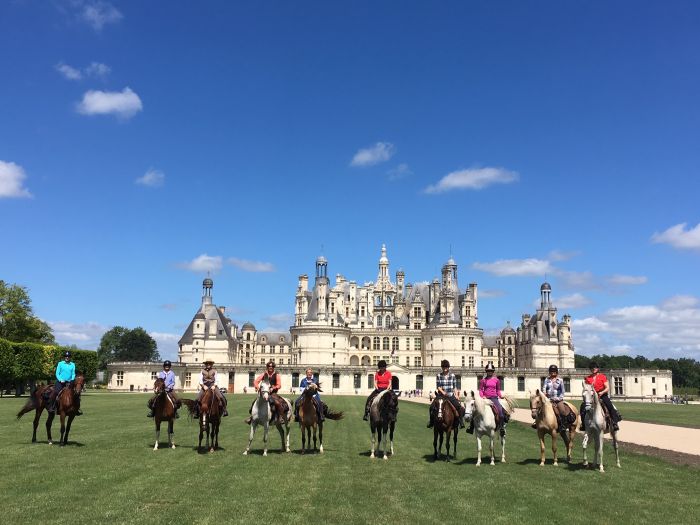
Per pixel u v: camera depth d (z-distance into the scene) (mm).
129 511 16891
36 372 97188
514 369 154625
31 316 117812
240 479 21547
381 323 193500
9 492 18891
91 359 114000
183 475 22094
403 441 35062
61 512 16688
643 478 23734
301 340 168875
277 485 20672
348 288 195125
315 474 22875
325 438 35750
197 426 41406
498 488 20891
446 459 27500
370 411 28156
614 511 18031
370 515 17031
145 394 116000
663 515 17734
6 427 38250
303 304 187500
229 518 16422
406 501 18766
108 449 28734
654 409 92562
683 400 136375
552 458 28719
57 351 104250
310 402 28438
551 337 183250
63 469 22938
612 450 32969
